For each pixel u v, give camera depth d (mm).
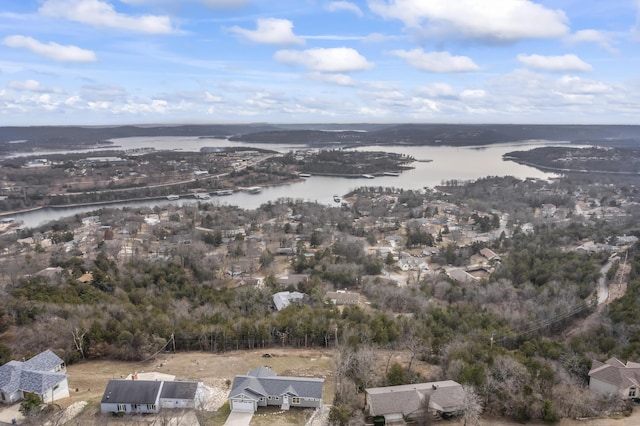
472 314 119500
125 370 92812
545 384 81500
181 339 103625
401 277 172375
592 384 84625
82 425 71875
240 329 104438
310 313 112812
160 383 78875
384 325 107000
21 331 100312
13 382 79312
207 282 158250
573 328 122188
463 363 84562
